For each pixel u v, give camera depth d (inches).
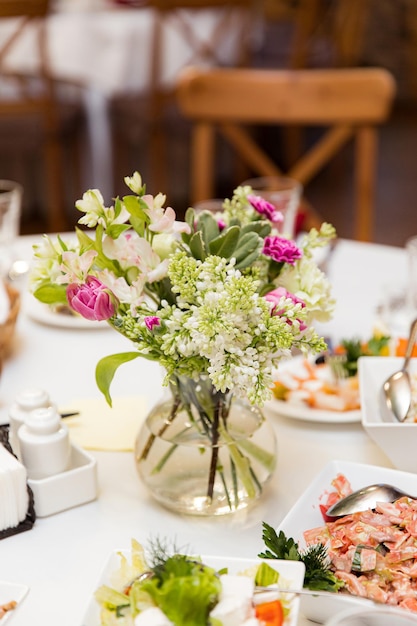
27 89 133.4
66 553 35.0
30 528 36.5
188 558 28.5
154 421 37.1
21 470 35.4
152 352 33.5
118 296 33.1
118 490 39.4
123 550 29.8
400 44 239.8
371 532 31.4
